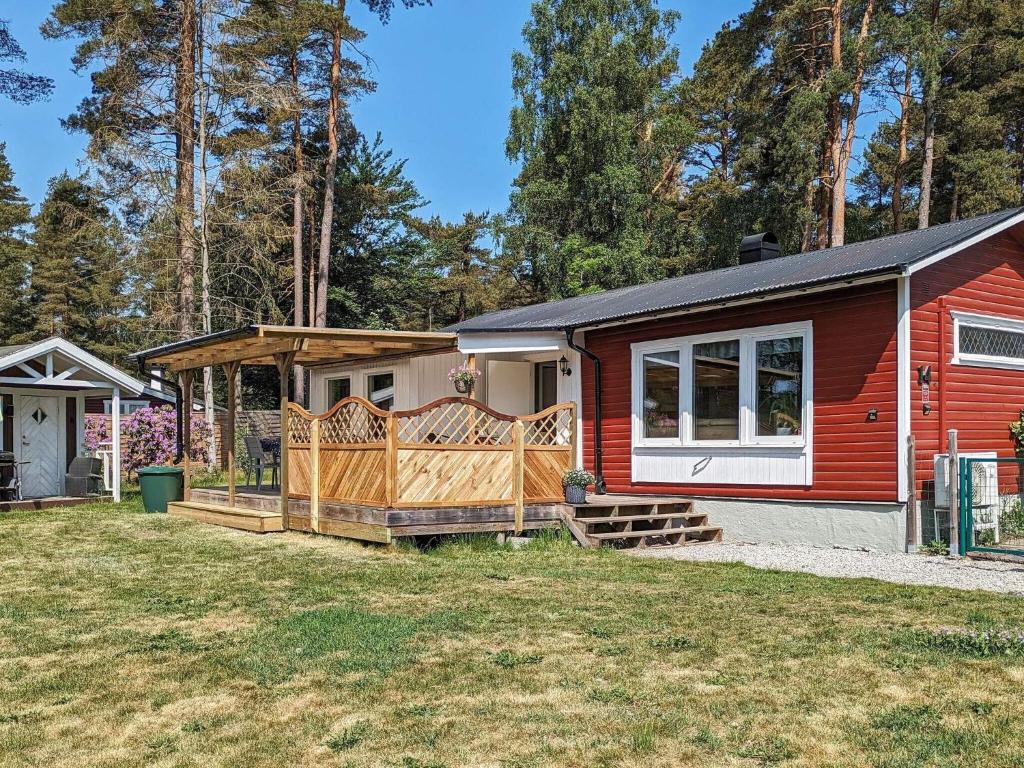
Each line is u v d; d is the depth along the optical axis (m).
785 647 5.84
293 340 12.39
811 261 12.95
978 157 28.61
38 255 40.94
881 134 33.34
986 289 11.55
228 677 5.27
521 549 10.77
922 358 10.52
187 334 26.20
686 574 8.91
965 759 3.96
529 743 4.20
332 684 5.11
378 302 41.38
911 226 31.84
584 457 14.27
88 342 39.88
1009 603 7.29
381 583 8.34
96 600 7.72
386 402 17.61
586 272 31.20
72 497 18.20
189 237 26.06
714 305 11.61
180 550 10.77
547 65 33.91
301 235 34.00
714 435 12.34
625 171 31.20
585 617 6.80
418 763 3.97
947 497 10.24
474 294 45.66
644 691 4.94
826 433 11.01
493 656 5.66
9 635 6.39
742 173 30.95
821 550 10.79
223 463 26.70
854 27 27.48
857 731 4.32
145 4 25.56
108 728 4.45
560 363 14.72
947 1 29.30
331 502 11.55
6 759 4.05
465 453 10.92
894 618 6.73
